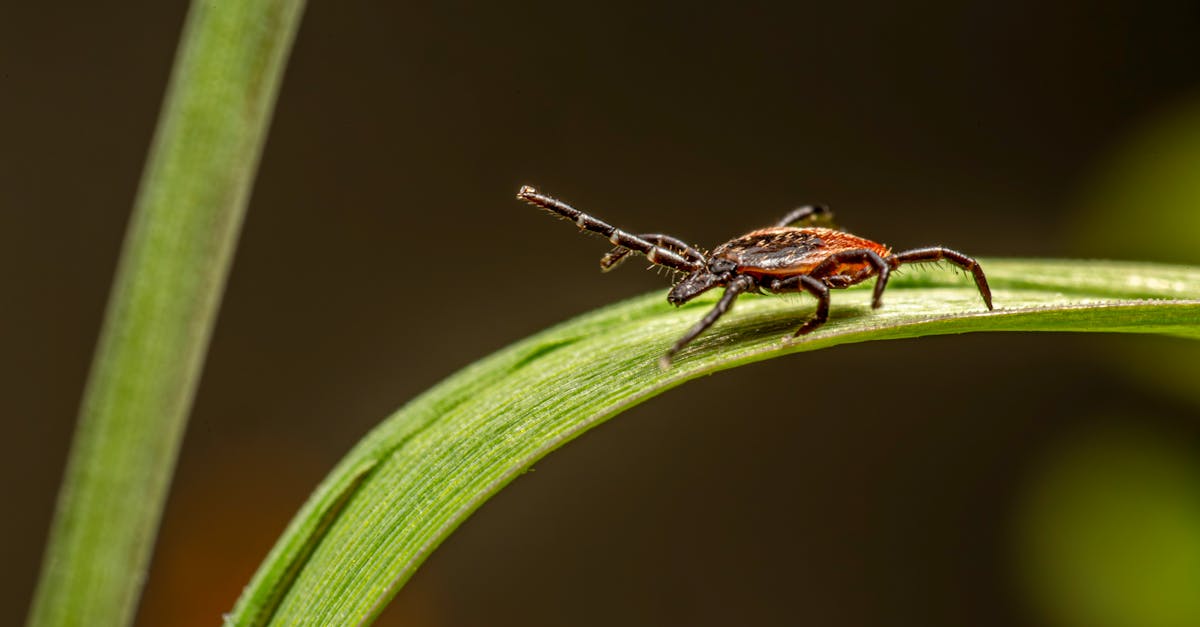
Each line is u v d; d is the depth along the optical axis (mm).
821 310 59
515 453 56
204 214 57
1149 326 56
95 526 57
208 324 57
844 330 56
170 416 57
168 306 57
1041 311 56
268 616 57
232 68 57
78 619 57
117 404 57
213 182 57
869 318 59
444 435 57
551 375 57
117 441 57
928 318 56
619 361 58
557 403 57
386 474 57
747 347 59
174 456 58
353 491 57
